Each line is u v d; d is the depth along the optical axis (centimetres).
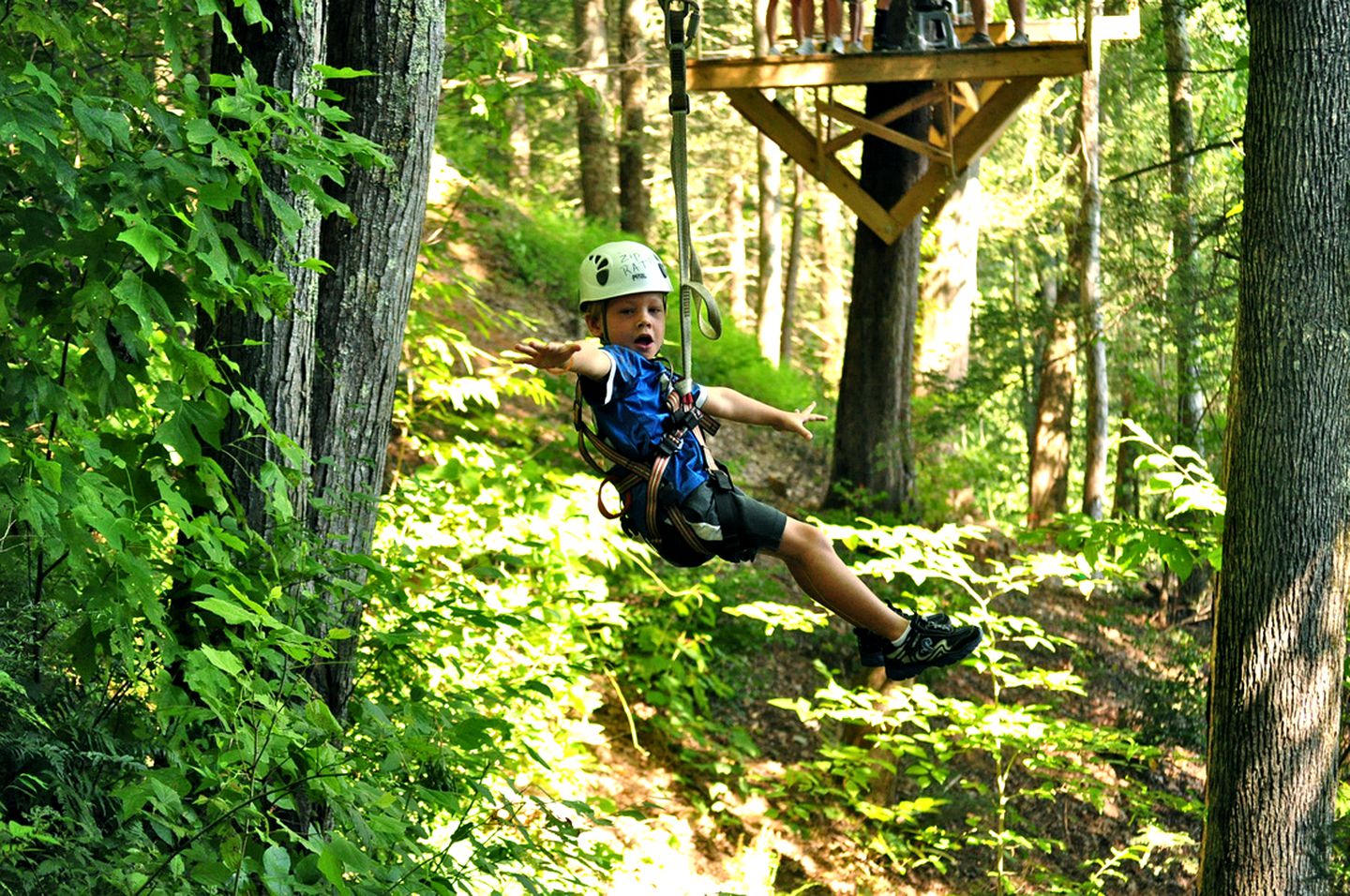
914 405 1609
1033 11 1672
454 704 388
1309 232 584
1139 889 965
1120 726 1138
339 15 436
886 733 840
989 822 974
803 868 877
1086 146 1537
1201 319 1291
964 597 991
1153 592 1590
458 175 847
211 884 273
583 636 830
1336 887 667
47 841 278
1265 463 593
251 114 330
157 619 305
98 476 310
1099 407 1698
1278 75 588
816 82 898
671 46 379
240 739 288
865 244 1207
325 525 431
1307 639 589
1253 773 596
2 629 325
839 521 1143
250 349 396
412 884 310
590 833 763
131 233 285
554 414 1248
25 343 324
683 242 373
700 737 939
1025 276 2550
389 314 447
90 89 333
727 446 1586
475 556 719
